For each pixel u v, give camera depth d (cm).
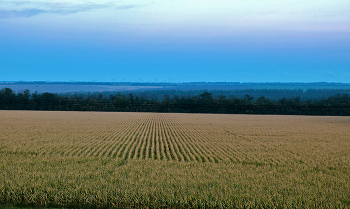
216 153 2005
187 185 1223
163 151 2039
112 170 1455
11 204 1095
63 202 1103
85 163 1584
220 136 2967
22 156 1741
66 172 1384
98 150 1988
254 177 1374
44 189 1142
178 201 1083
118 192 1125
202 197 1092
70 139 2486
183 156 1908
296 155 1980
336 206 1046
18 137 2533
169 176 1354
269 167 1602
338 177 1417
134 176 1338
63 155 1825
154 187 1185
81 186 1178
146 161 1700
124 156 1820
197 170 1481
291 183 1286
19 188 1146
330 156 1956
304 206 1048
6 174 1316
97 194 1115
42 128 3297
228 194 1121
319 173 1488
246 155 1955
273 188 1210
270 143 2508
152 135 2984
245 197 1100
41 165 1523
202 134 3134
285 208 1033
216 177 1357
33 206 1090
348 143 2555
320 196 1128
